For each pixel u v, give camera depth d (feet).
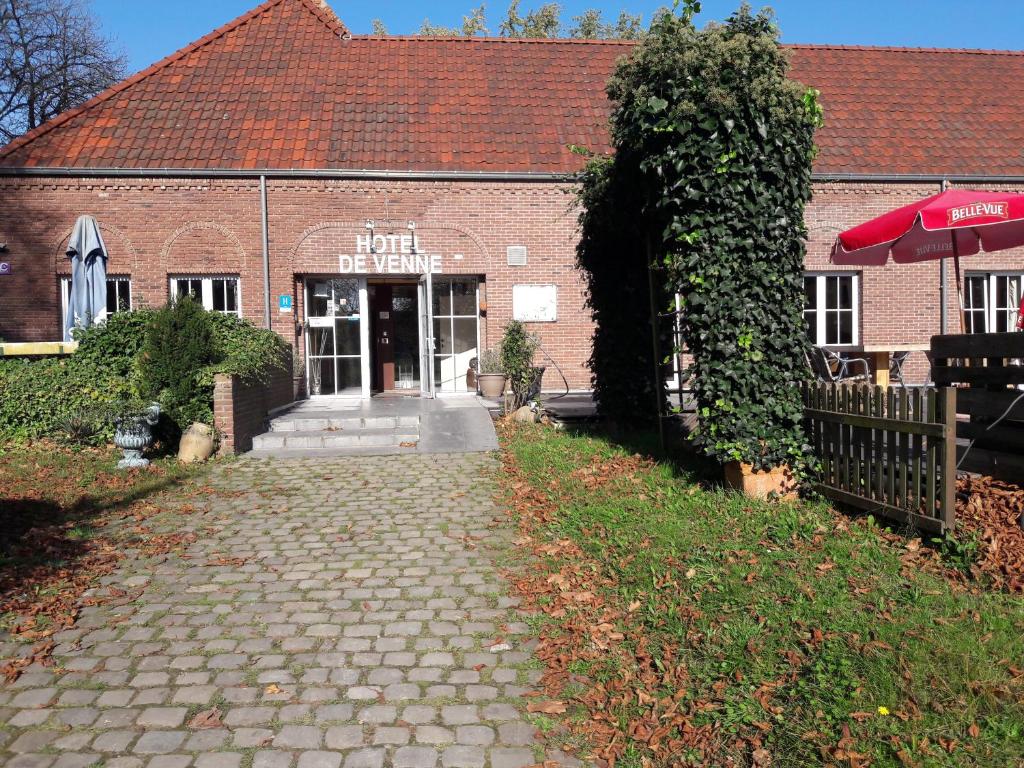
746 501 20.43
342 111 52.29
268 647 13.99
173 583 17.25
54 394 33.06
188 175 46.83
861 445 18.88
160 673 13.01
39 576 17.44
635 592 15.58
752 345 20.88
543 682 12.64
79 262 38.75
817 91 21.39
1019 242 29.96
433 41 60.08
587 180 30.91
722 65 20.84
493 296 49.62
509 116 53.57
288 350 44.93
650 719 11.38
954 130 55.83
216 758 10.63
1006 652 12.12
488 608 15.70
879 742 10.28
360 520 22.22
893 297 52.80
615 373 32.50
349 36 59.31
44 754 10.69
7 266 46.29
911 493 17.26
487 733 11.24
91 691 12.41
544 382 50.21
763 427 20.81
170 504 24.17
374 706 11.96
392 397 49.08
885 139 54.49
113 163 46.96
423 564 18.37
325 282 49.16
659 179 22.49
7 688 12.48
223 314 37.32
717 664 12.56
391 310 52.60
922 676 11.53
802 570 15.80
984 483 18.72
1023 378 18.88
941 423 16.29
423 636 14.42
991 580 14.69
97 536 20.74
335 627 14.83
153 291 47.09
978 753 9.98
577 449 29.99
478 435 33.96
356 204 48.16
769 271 20.88
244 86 53.57
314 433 34.81
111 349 34.14
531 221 49.67
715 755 10.50
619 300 32.40
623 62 23.36
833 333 52.90
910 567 15.61
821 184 51.52
